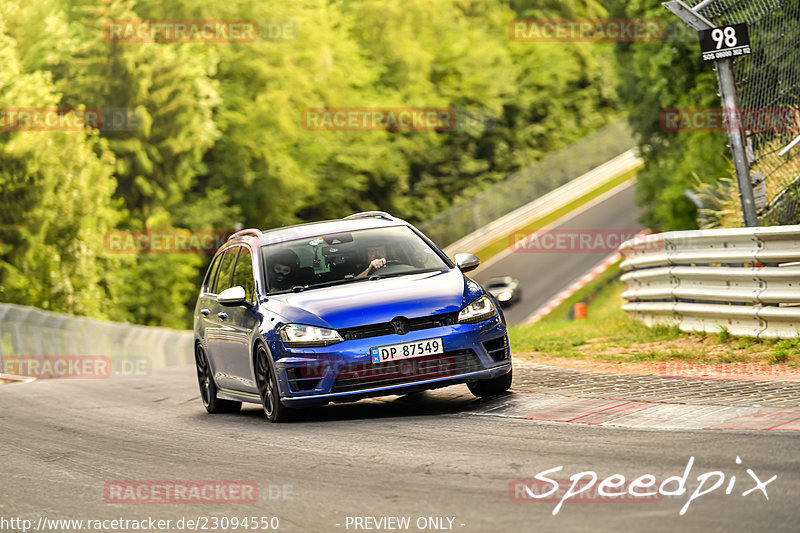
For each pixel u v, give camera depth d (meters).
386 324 31.41
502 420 29.42
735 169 44.34
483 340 32.00
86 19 160.50
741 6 45.41
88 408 43.88
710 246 43.84
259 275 35.00
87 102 156.12
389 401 36.28
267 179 179.75
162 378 57.41
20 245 133.50
